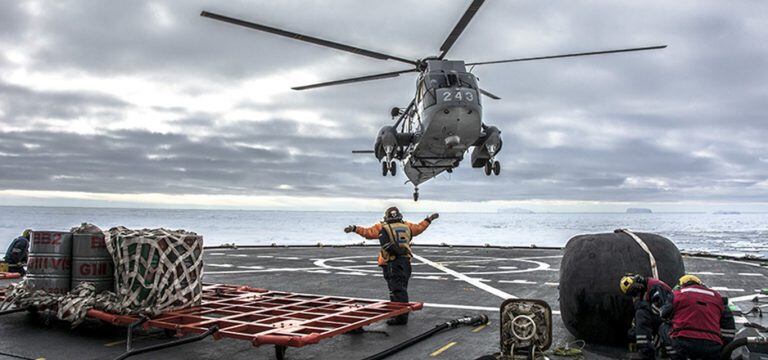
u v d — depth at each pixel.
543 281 12.69
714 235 83.62
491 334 7.20
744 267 15.81
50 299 7.02
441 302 9.78
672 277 6.17
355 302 7.86
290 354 6.24
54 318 7.91
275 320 6.43
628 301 6.12
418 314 8.66
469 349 6.41
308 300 7.96
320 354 6.24
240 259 18.91
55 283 7.18
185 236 7.04
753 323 7.00
